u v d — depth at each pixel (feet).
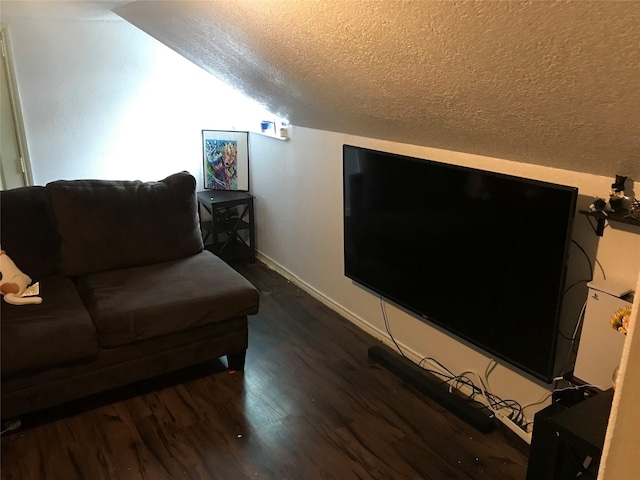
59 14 10.63
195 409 7.93
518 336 6.77
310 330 10.27
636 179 5.51
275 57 7.25
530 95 4.64
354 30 5.02
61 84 11.68
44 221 8.73
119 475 6.66
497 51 4.13
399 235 8.22
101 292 8.15
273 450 7.09
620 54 3.47
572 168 6.06
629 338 1.83
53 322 7.26
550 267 6.12
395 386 8.50
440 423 7.63
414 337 9.10
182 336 8.09
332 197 10.39
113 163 12.76
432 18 4.09
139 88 12.53
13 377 7.00
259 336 10.02
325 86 7.38
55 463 6.86
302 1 4.97
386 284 8.82
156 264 9.36
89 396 8.18
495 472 6.72
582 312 6.35
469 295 7.30
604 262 6.01
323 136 10.26
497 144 6.38
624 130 4.52
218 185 13.82
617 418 1.92
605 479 2.01
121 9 9.45
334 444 7.22
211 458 6.95
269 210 12.98
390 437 7.35
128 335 7.57
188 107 13.21
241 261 13.75
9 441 7.22
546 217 6.00
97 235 8.95
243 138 13.30
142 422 7.63
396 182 7.99
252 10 5.95
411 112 6.63
